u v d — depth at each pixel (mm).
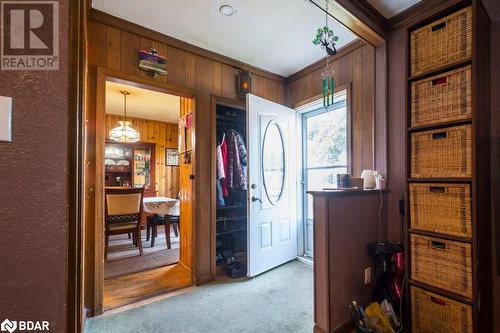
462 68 1484
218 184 2943
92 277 2023
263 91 3230
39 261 697
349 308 1799
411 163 1707
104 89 2123
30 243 690
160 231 5258
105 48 2141
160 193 6129
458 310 1450
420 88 1681
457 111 1500
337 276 1738
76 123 757
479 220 1430
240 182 3070
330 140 3115
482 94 1499
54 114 720
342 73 2684
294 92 3352
